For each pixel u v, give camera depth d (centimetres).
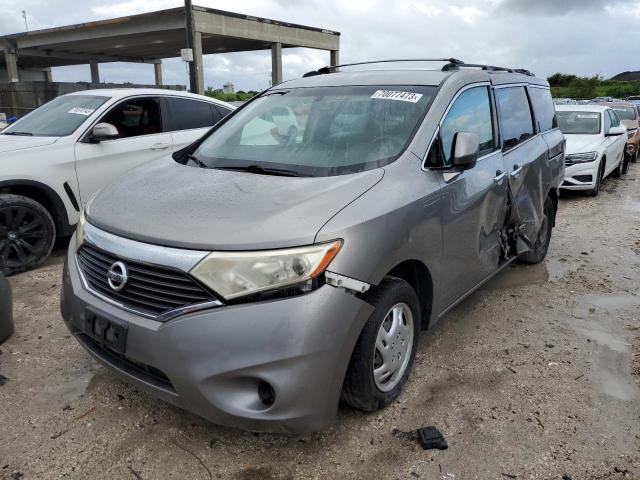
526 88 506
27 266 530
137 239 257
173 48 3647
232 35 2792
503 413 307
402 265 308
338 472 261
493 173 395
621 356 377
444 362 364
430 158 330
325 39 3356
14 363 355
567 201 953
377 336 281
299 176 308
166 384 254
